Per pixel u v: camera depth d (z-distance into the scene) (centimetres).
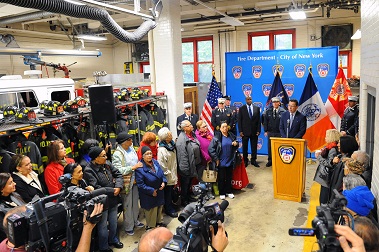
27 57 832
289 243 439
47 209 197
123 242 451
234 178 612
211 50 1449
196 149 546
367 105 430
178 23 812
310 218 502
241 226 489
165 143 512
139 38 593
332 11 1210
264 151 870
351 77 1168
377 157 302
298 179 560
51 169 395
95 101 479
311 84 761
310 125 771
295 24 1277
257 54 832
